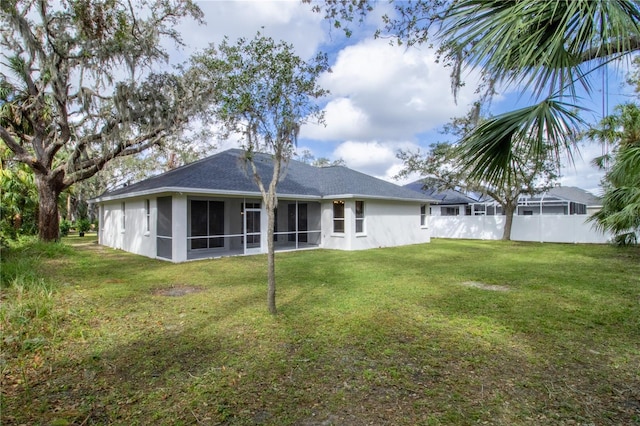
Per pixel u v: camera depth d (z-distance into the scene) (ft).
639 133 20.74
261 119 17.40
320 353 12.62
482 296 21.07
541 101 8.32
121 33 34.40
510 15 6.76
